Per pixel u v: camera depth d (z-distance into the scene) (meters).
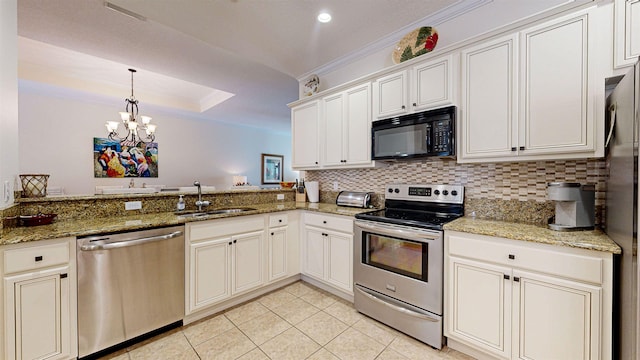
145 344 1.80
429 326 1.78
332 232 2.51
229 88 4.07
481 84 1.78
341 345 1.80
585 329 1.26
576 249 1.28
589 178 1.62
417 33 2.21
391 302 1.98
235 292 2.30
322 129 2.90
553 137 1.51
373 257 2.13
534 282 1.40
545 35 1.53
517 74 1.63
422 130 2.02
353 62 2.85
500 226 1.68
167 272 1.91
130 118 3.94
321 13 2.10
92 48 2.78
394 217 2.07
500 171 1.97
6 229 1.53
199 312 2.13
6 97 1.51
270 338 1.88
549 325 1.36
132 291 1.76
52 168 4.26
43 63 3.49
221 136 6.49
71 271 1.53
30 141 4.09
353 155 2.60
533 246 1.40
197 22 2.19
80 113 4.51
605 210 1.47
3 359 1.34
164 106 4.93
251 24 2.23
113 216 2.12
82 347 1.57
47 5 2.04
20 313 1.38
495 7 1.93
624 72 1.31
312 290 2.68
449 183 2.23
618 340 1.19
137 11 2.03
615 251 1.17
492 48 1.73
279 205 3.02
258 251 2.47
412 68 2.14
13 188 1.64
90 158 4.60
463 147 1.86
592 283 1.25
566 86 1.47
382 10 2.08
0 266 1.33
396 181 2.60
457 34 2.10
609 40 1.36
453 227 1.70
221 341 1.84
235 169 6.77
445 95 1.94
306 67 3.10
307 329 1.99
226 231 2.24
